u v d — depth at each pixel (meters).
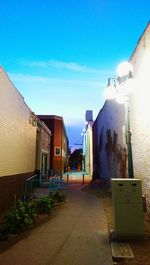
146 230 6.36
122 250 5.00
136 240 5.70
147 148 8.42
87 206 10.45
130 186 6.09
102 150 21.92
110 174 17.48
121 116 13.35
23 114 12.03
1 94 8.35
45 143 23.28
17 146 10.95
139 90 9.20
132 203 5.98
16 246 5.38
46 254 4.89
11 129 9.82
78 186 19.69
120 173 13.88
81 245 5.41
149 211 8.13
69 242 5.61
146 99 8.38
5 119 8.90
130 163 7.27
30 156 14.31
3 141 8.78
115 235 5.78
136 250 5.05
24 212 6.92
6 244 5.54
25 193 11.28
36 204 8.83
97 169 25.62
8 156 9.48
